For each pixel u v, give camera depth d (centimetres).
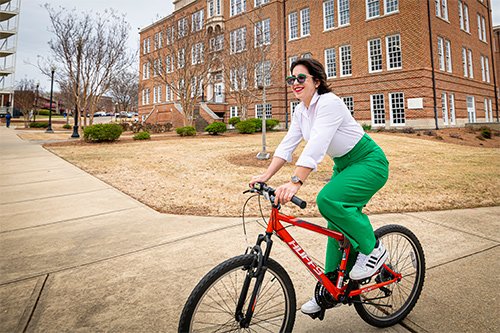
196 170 900
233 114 3084
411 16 1936
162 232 408
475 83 2542
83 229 423
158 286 271
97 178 783
